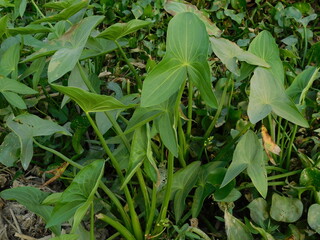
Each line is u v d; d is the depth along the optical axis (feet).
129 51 3.94
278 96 2.21
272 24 4.23
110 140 2.59
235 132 2.79
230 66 2.32
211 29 2.71
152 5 4.45
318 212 2.45
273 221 2.56
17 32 2.69
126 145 2.43
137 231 2.40
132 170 2.12
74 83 2.74
